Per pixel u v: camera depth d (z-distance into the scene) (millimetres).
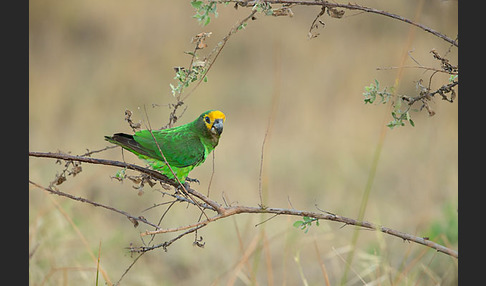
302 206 14898
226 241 13086
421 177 15031
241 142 17938
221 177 16031
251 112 19734
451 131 17156
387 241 12688
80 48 22703
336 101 19984
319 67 21469
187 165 9391
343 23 22906
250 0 8211
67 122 18844
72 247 11750
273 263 12445
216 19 23141
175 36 23109
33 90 19875
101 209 13758
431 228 12258
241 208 8297
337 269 11836
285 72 21547
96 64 21766
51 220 11812
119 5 23562
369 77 20625
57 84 20281
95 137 17984
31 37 22594
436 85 18391
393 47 21422
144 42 22922
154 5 23781
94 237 12477
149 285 11641
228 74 21828
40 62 21797
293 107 19812
